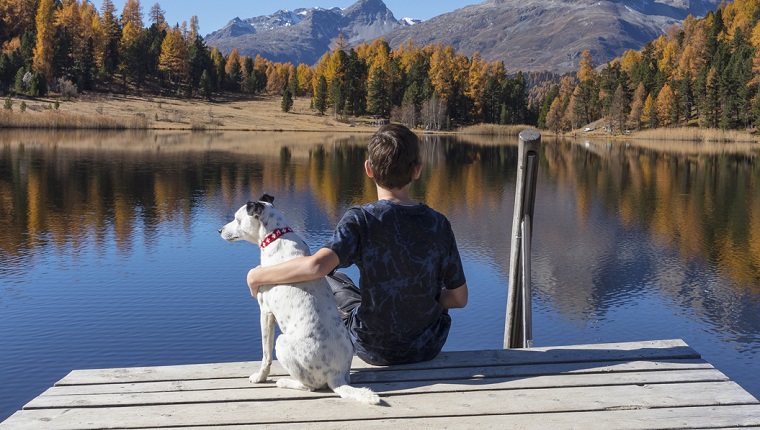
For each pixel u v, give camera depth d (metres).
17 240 15.74
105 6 138.62
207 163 38.00
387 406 3.46
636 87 128.00
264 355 3.81
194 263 13.50
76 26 124.19
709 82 104.88
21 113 78.69
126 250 14.77
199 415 3.40
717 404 3.51
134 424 3.30
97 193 24.30
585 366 4.00
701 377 3.83
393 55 158.62
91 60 119.62
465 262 14.52
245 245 15.28
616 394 3.62
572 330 10.41
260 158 42.81
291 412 3.41
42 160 36.59
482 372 3.89
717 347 9.66
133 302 10.74
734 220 21.28
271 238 3.75
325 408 3.45
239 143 59.44
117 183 27.45
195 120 98.75
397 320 3.79
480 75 133.62
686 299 12.08
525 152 5.48
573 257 15.62
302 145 59.25
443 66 128.38
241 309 10.39
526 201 5.63
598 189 29.95
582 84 131.50
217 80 137.50
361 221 3.63
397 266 3.67
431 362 4.02
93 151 44.22
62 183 26.97
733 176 36.22
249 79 145.00
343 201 23.98
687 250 16.48
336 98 118.06
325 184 29.12
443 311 4.11
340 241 3.55
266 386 3.77
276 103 131.50
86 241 15.72
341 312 4.21
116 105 104.25
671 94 111.25
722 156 55.12
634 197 27.11
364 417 3.35
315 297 3.59
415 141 3.75
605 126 123.50
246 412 3.43
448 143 75.44
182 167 35.12
